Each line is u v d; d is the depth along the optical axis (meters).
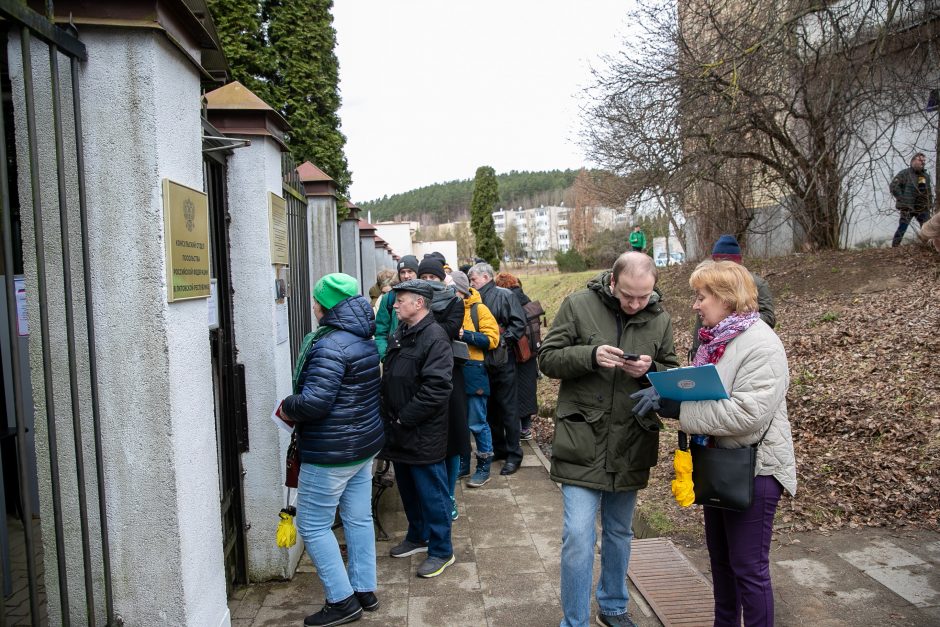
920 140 11.00
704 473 2.55
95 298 2.30
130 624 2.39
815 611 3.23
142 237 2.29
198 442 2.59
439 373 3.65
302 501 3.25
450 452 4.31
